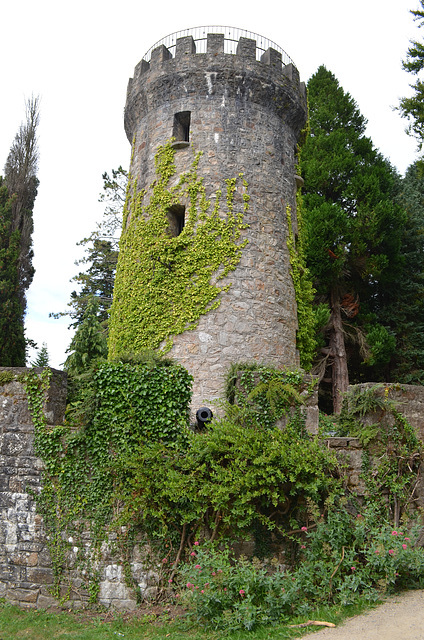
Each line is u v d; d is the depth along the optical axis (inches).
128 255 563.2
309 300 614.2
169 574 276.8
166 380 307.0
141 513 285.4
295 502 283.1
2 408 313.7
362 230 847.1
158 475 282.0
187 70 572.4
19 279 794.2
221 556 258.2
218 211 534.9
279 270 552.4
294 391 298.5
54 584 286.8
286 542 280.7
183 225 564.4
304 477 273.4
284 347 535.2
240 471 271.4
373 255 837.8
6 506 301.6
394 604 239.1
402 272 923.4
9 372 318.7
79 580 284.7
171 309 515.5
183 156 559.2
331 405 879.1
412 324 901.8
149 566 280.2
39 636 249.0
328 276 829.2
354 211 911.7
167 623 253.3
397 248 871.7
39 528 295.6
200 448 282.2
